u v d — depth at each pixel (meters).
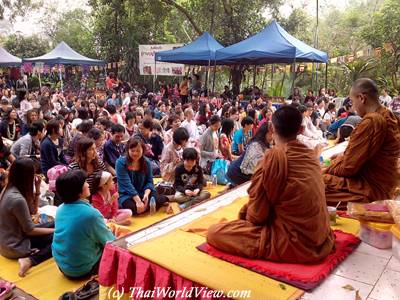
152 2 16.94
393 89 16.61
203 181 5.18
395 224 2.69
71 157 5.76
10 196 3.32
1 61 17.78
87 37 23.95
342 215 3.44
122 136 5.69
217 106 12.09
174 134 5.53
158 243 2.77
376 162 3.45
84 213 3.04
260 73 18.84
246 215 2.72
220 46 12.68
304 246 2.43
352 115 8.24
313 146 5.94
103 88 17.38
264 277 2.33
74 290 3.04
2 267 3.35
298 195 2.37
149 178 4.79
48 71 19.81
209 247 2.67
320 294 2.20
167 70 15.95
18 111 9.34
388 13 16.75
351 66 17.97
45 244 3.50
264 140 5.00
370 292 2.24
